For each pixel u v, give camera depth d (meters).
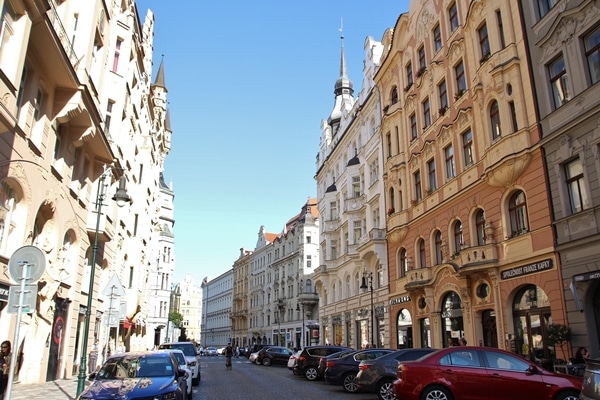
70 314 20.33
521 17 18.98
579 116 15.58
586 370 6.61
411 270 26.44
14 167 14.09
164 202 70.31
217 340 113.44
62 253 18.52
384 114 33.19
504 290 18.98
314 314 64.25
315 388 19.23
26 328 16.88
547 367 15.80
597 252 14.76
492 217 20.11
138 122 34.22
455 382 11.05
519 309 18.36
